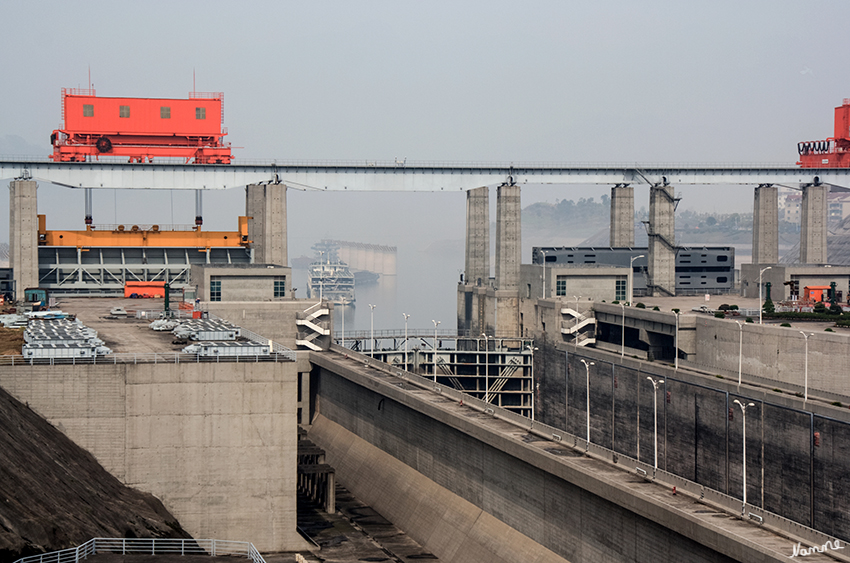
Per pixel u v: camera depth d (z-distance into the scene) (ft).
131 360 513.04
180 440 506.89
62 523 364.99
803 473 585.63
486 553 561.84
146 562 347.36
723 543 382.22
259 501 515.50
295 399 516.73
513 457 553.64
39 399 492.13
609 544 467.52
